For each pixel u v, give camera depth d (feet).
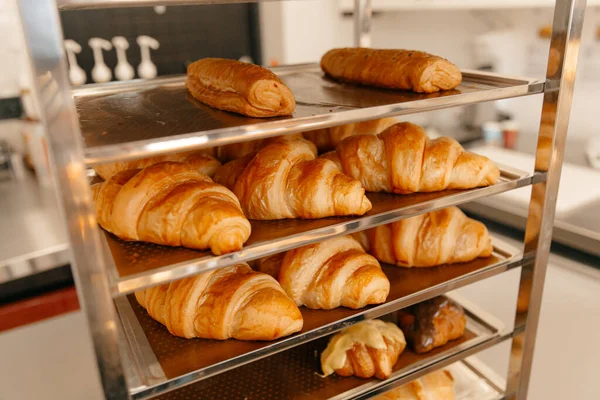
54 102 1.05
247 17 3.78
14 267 2.48
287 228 1.48
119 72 3.39
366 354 1.67
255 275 1.52
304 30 3.50
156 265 1.31
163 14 3.49
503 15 2.79
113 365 1.26
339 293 1.56
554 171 1.66
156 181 1.43
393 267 1.79
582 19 1.49
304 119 1.32
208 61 1.69
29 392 2.32
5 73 3.28
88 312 1.20
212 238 1.33
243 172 1.57
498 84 1.65
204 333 1.46
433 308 1.82
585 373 2.10
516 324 1.89
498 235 2.53
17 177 3.46
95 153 1.12
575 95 2.42
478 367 2.12
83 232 1.14
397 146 1.63
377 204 1.59
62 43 1.03
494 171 1.67
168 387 1.33
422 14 3.28
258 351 1.42
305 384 1.70
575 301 2.18
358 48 1.96
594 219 2.25
